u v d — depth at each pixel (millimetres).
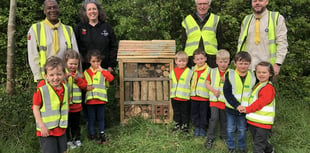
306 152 3816
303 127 4461
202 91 4113
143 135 4281
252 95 3391
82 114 5000
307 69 5887
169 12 5508
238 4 5449
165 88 4656
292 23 5391
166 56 4492
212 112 3895
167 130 4379
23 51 5535
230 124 3590
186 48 4570
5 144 3793
